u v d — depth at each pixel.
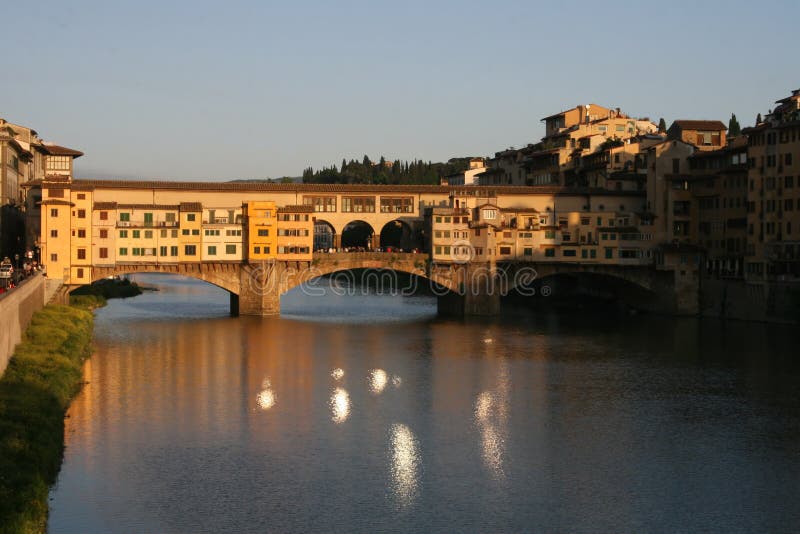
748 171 140.00
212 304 169.38
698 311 152.00
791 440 71.94
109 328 128.38
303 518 54.69
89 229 134.62
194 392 85.69
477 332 131.25
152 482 59.81
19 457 56.12
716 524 54.97
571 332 131.50
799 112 134.38
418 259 151.12
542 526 54.28
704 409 81.81
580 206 163.88
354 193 157.00
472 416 78.62
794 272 132.62
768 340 121.81
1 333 71.69
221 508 55.78
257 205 144.75
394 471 63.41
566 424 76.25
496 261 152.75
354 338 123.00
